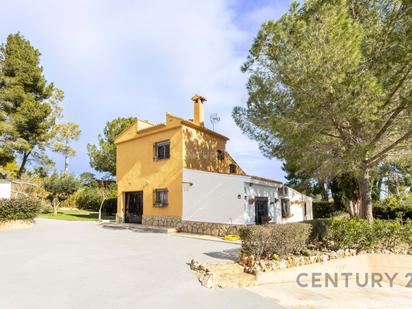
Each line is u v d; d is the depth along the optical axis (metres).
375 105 8.60
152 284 6.14
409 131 9.40
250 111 12.05
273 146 12.31
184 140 17.55
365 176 10.93
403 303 6.26
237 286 6.29
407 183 20.25
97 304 4.97
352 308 5.68
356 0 10.27
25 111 23.98
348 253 8.67
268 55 10.17
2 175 25.17
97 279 6.38
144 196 19.31
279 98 10.45
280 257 7.51
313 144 11.06
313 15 9.16
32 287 5.77
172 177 17.62
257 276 6.57
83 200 33.47
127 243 11.55
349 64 8.54
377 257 8.90
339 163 10.10
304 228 8.16
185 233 15.50
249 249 7.34
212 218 15.83
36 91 26.80
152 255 9.09
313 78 8.91
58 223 19.09
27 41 26.14
